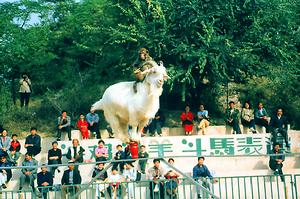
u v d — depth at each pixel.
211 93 31.22
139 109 12.22
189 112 27.75
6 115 30.95
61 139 27.16
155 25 28.20
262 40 28.14
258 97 31.22
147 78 12.20
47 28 33.38
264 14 28.47
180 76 28.52
